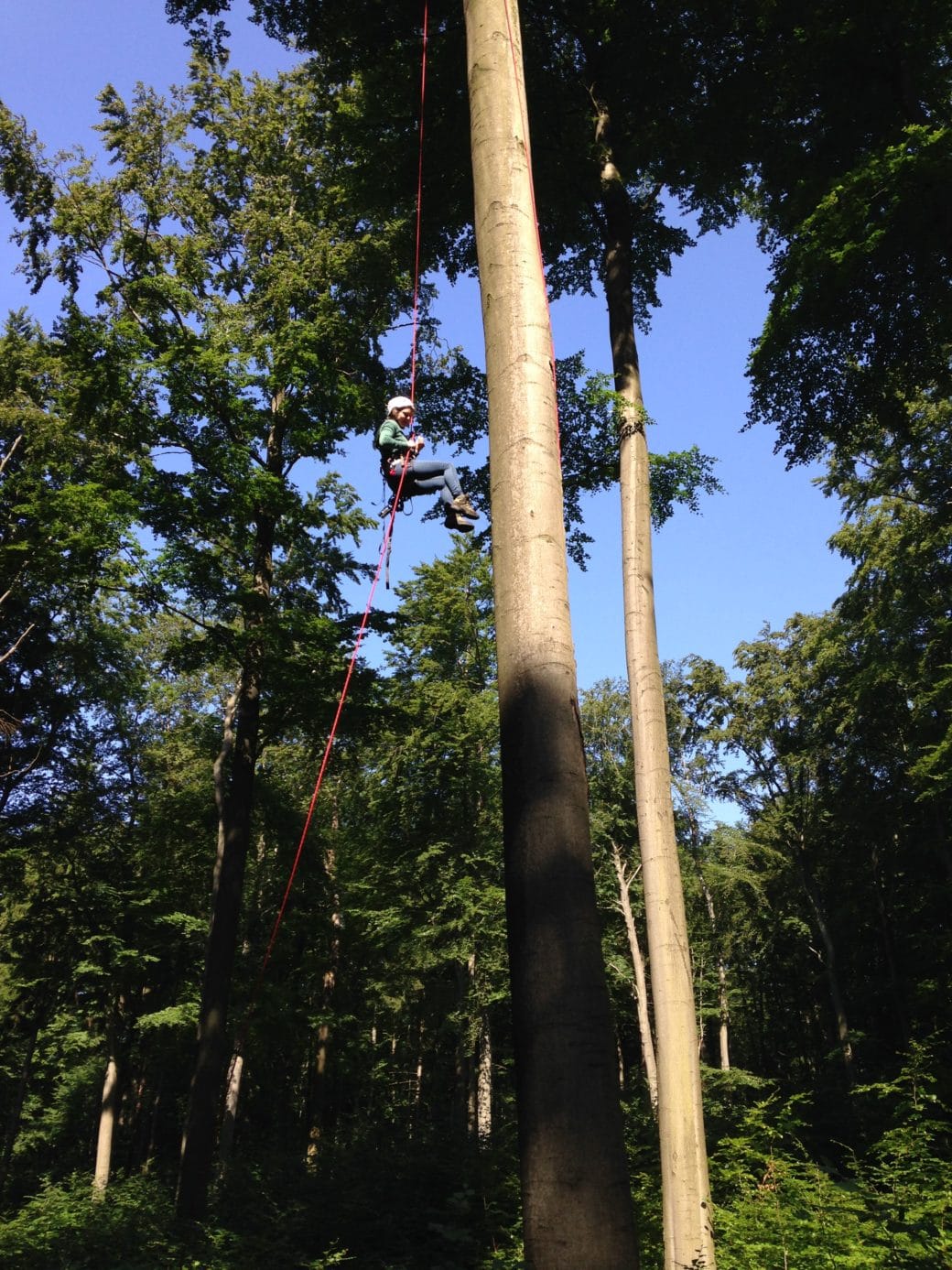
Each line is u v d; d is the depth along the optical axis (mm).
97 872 23875
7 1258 9945
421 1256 9172
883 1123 12148
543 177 12234
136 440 13984
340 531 18266
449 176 12258
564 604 3549
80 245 16094
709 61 11914
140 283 14711
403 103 11867
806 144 12914
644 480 9992
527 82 11844
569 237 13320
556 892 3031
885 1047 30281
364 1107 33344
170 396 13430
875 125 12484
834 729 31562
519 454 3725
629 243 11477
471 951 23375
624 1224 2623
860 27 11234
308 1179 11828
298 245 16031
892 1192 6660
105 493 13281
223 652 14578
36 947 23234
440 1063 32812
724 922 37875
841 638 28453
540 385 3857
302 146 17141
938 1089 7977
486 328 4043
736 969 39688
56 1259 9711
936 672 22953
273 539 15297
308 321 15289
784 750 34781
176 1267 8992
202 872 23875
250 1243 9781
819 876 35969
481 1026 24109
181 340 13438
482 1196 9906
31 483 16047
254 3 11172
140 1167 28734
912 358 12914
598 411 10367
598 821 31844
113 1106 23375
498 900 23469
